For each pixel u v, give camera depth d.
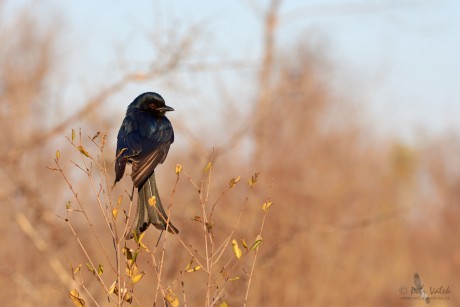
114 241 7.12
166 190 16.03
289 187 20.25
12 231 17.59
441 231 37.84
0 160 16.72
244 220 17.11
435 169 43.25
